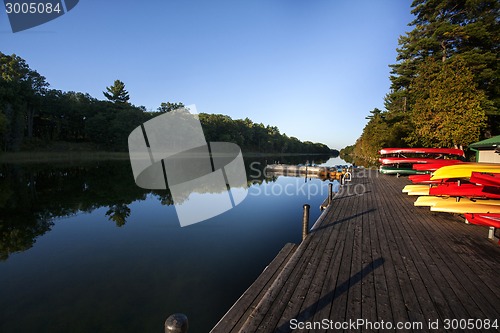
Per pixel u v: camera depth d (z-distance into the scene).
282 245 7.68
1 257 6.88
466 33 22.56
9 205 12.83
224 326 3.10
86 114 56.59
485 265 4.24
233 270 6.06
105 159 44.34
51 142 49.91
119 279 5.64
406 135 28.81
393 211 8.27
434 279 3.75
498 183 6.68
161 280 5.60
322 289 3.46
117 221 10.23
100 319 4.30
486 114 20.14
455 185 8.49
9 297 4.96
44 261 6.61
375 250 4.92
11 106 41.16
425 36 26.66
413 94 26.19
